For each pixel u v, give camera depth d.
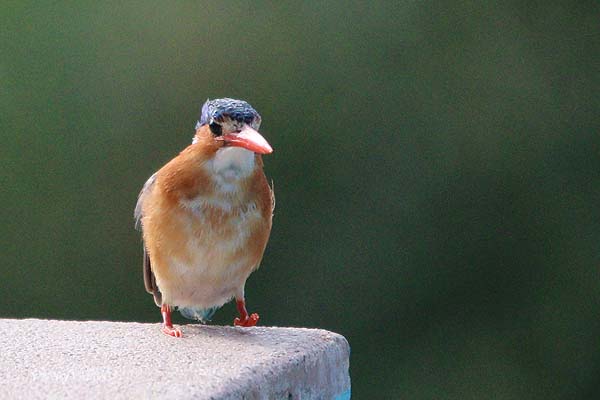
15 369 5.62
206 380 5.40
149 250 7.02
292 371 5.85
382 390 14.20
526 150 14.48
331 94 14.39
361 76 14.42
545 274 14.37
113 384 5.33
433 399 14.16
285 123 14.36
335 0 14.45
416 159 14.40
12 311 14.02
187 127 14.17
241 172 6.77
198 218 6.77
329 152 14.37
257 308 14.12
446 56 14.52
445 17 14.55
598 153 14.44
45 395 5.15
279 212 14.26
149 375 5.49
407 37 14.47
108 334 6.49
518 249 14.38
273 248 14.25
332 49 14.40
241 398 5.39
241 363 5.72
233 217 6.80
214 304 7.18
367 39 14.47
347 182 14.36
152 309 13.84
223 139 6.72
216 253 6.82
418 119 14.45
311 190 14.30
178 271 6.87
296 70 14.39
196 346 6.14
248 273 7.03
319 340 6.34
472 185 14.44
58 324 6.82
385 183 14.36
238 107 6.84
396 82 14.45
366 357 14.17
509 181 14.45
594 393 14.23
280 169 14.33
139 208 7.33
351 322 14.17
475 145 14.45
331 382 6.26
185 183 6.76
